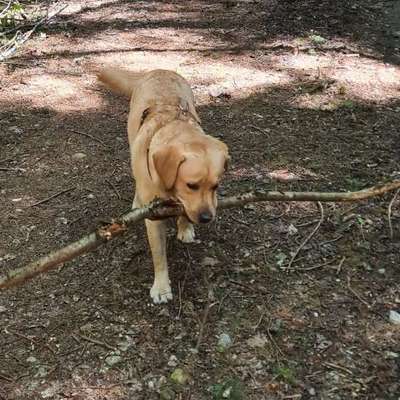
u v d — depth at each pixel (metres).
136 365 1.95
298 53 3.99
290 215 2.55
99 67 3.80
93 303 2.15
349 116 3.27
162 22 4.60
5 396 1.86
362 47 4.10
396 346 2.00
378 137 3.09
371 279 2.25
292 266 2.30
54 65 3.83
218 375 1.91
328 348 1.99
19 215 2.56
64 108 3.35
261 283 2.23
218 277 2.26
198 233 2.46
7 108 3.33
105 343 2.01
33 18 4.64
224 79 3.65
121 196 2.67
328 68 3.78
